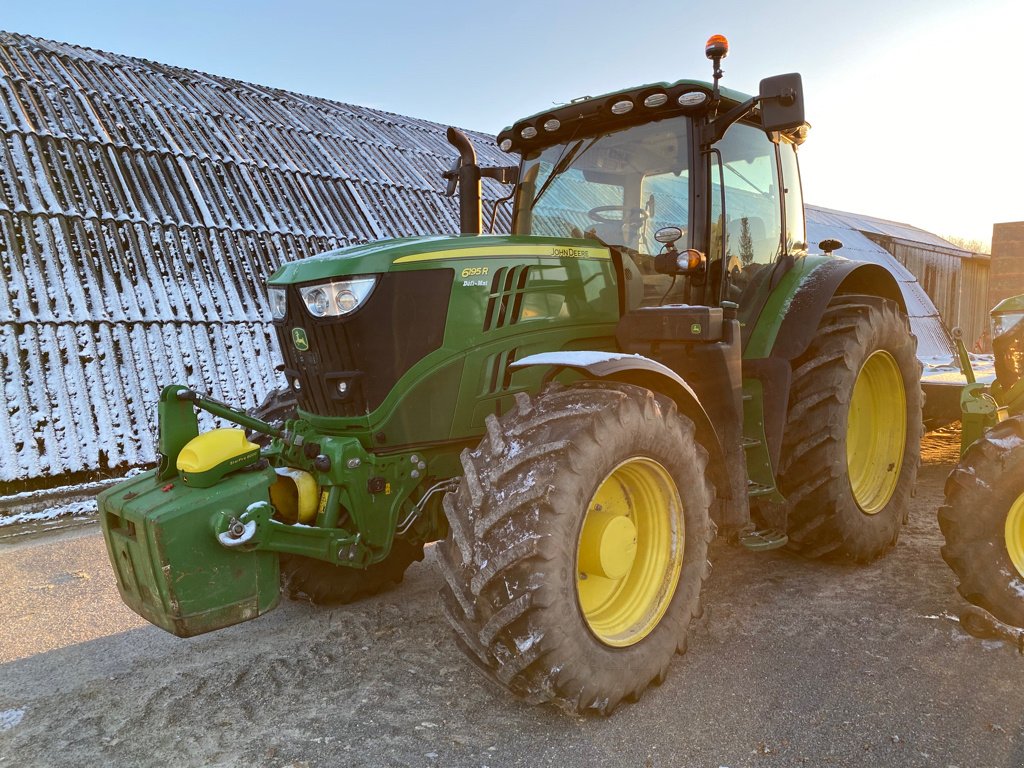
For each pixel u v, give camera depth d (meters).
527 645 2.26
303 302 2.94
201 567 2.50
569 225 3.79
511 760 2.24
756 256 3.81
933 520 4.58
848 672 2.70
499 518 2.31
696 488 2.81
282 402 3.92
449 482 3.04
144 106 8.95
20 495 5.50
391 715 2.51
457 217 10.47
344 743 2.35
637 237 3.57
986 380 6.61
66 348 6.22
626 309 3.50
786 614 3.23
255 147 9.40
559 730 2.39
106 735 2.45
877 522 3.79
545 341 3.18
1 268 6.29
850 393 3.61
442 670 2.82
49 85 8.27
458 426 3.02
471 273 2.97
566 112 3.65
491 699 2.60
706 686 2.64
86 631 3.35
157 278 7.04
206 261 7.46
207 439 2.59
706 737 2.33
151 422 6.32
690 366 3.13
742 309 3.63
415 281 2.86
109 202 7.28
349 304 2.81
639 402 2.60
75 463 5.84
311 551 2.77
